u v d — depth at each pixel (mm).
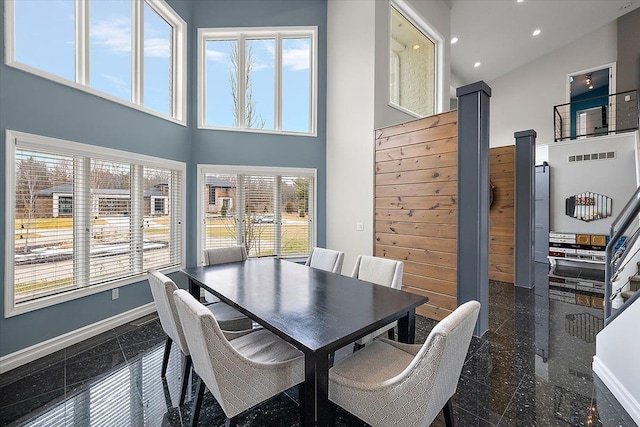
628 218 2188
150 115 3672
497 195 5219
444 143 3254
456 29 6344
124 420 1812
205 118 4527
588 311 3701
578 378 2232
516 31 6586
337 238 4559
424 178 3453
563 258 6027
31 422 1802
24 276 2529
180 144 4129
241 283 2291
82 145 2918
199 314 1277
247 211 4582
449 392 1388
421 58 5262
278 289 2129
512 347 2740
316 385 1324
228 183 4500
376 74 4129
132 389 2119
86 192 3008
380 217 3973
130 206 3475
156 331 3105
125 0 3482
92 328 2984
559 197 6598
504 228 5156
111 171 3264
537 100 7910
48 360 2518
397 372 1483
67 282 2844
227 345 1316
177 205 4102
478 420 1801
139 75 3613
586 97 7559
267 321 1548
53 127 2695
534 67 7930
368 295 1989
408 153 3625
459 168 3020
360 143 4254
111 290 3193
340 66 4516
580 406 1919
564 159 6535
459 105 3006
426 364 1165
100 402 1979
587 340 2883
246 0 4543
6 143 2383
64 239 2826
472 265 2941
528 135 4750
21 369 2375
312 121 4797
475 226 2906
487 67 8086
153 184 3779
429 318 3418
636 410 1759
